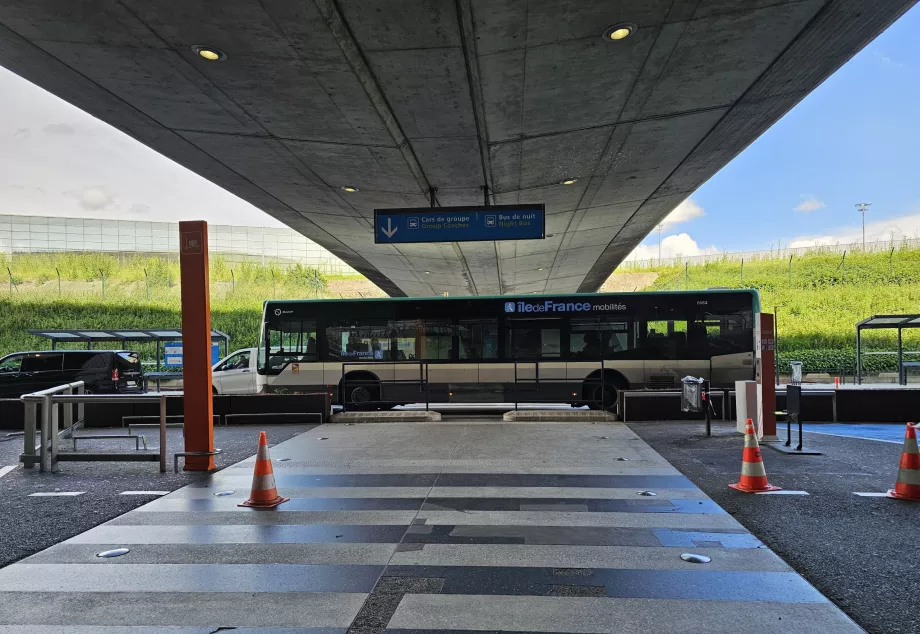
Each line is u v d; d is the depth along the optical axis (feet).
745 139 48.78
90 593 14.07
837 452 29.68
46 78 34.73
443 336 55.26
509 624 12.25
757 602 13.14
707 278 187.11
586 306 54.08
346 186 56.95
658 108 40.52
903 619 12.23
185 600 13.61
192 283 27.89
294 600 13.52
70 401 28.32
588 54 32.40
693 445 32.37
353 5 27.22
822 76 37.27
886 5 28.63
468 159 49.49
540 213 47.67
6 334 130.93
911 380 103.35
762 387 32.89
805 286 163.84
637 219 76.28
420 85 35.78
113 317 140.36
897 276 155.12
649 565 15.39
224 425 43.88
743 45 32.24
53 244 159.33
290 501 22.17
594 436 35.91
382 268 110.11
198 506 21.70
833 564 15.25
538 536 17.80
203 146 45.96
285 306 57.21
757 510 20.03
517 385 52.95
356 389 55.72
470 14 27.94
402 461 29.35
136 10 27.12
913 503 20.66
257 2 26.27
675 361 52.75
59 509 21.44
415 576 14.87
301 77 33.81
